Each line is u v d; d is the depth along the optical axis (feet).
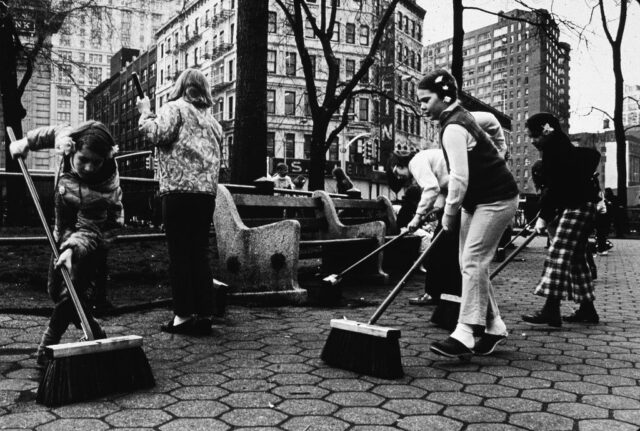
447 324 16.30
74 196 11.18
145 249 28.66
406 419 9.29
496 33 542.57
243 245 19.84
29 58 57.16
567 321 18.16
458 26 46.50
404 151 25.50
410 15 190.08
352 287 24.16
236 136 29.43
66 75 63.62
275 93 167.94
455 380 11.50
